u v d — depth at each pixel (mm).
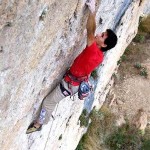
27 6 5664
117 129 18156
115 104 18797
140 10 17953
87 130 17344
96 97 16562
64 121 12508
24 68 6668
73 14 7426
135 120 18594
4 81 6285
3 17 5383
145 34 21531
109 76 17719
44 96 8531
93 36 7586
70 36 7914
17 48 6066
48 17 6418
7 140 8031
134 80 19703
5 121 7277
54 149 13469
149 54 20938
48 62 7582
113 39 7789
